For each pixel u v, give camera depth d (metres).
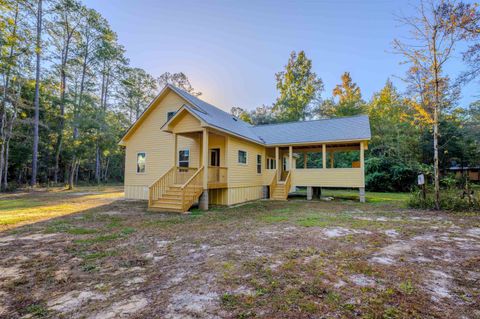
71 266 3.92
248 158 13.94
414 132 20.16
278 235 5.80
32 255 4.46
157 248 4.86
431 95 10.52
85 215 8.79
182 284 3.23
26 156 23.95
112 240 5.47
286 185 14.26
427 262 3.99
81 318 2.46
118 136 29.42
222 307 2.63
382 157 20.77
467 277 3.41
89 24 25.16
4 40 16.33
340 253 4.44
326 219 7.84
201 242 5.27
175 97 13.63
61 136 24.55
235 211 9.80
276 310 2.56
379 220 7.66
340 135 13.77
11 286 3.21
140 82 33.97
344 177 13.36
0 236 5.82
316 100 33.75
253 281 3.28
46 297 2.92
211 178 10.86
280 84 34.28
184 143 13.41
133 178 14.55
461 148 18.27
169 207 9.62
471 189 10.61
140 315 2.49
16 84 19.88
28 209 10.12
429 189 11.60
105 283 3.29
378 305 2.65
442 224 7.02
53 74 23.94
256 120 36.28
